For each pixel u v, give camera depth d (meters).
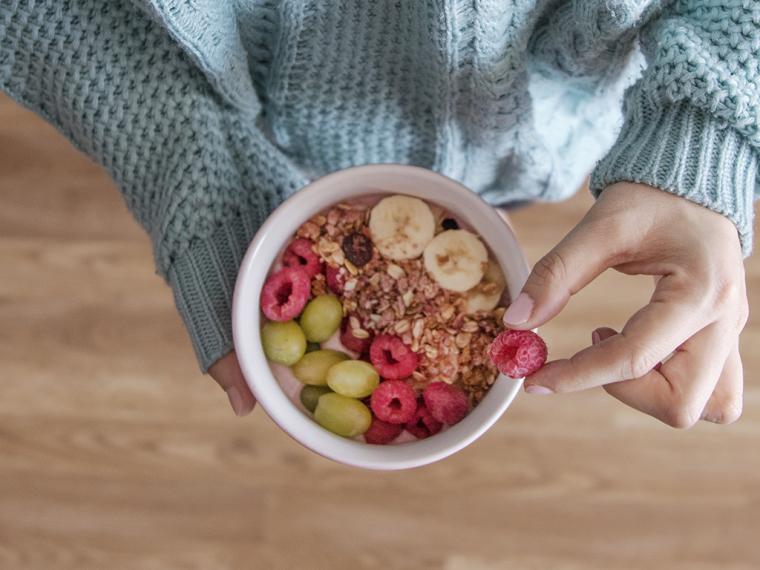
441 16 0.55
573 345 1.12
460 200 0.59
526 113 0.63
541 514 1.11
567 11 0.59
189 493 1.11
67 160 1.15
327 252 0.59
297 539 1.10
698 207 0.52
